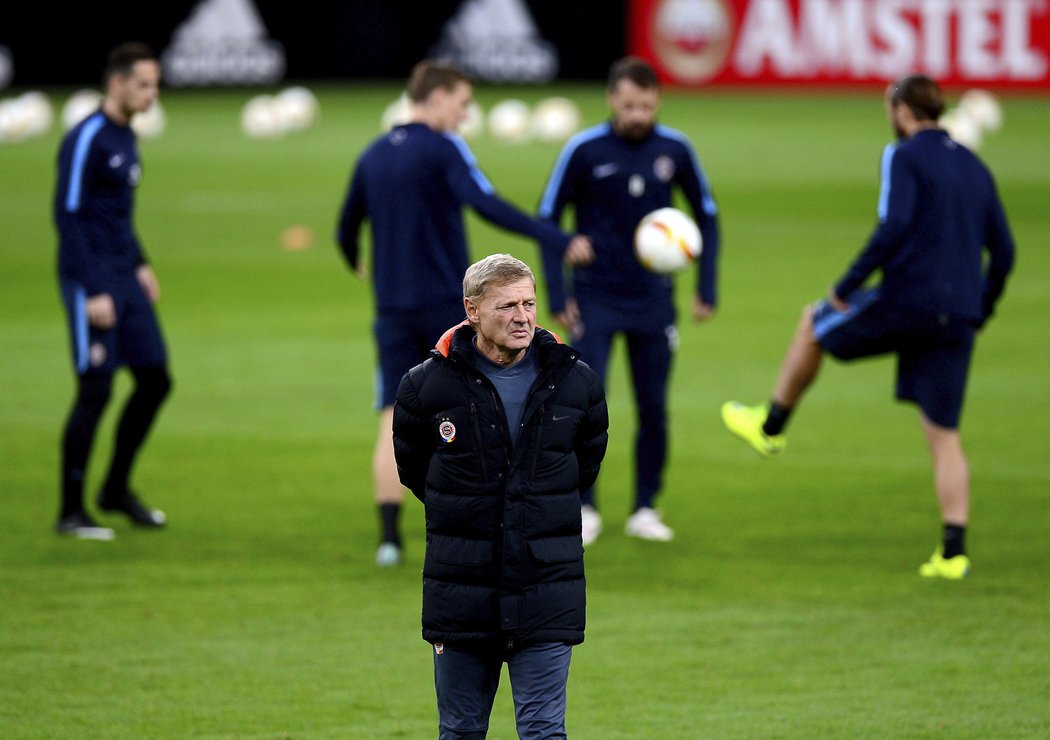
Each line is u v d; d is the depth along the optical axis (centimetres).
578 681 2134
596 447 1622
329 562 2720
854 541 2845
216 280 5838
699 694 2080
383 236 2695
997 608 2450
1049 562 2695
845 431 3700
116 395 4062
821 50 13988
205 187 8725
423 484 1636
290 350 4606
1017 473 3275
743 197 8094
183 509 3061
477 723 1597
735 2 14300
